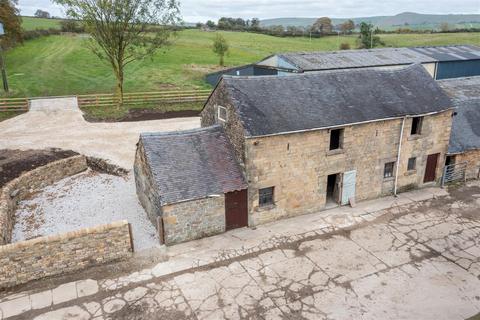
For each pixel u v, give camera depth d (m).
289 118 19.66
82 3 35.25
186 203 18.11
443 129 24.12
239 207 19.58
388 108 22.11
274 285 16.02
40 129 32.47
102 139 30.89
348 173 21.83
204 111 23.67
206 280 16.25
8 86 43.19
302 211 21.31
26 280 16.02
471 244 18.97
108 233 16.80
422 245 18.83
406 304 15.12
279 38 94.44
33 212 21.97
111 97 40.12
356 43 79.12
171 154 19.17
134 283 16.05
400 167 23.47
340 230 19.97
